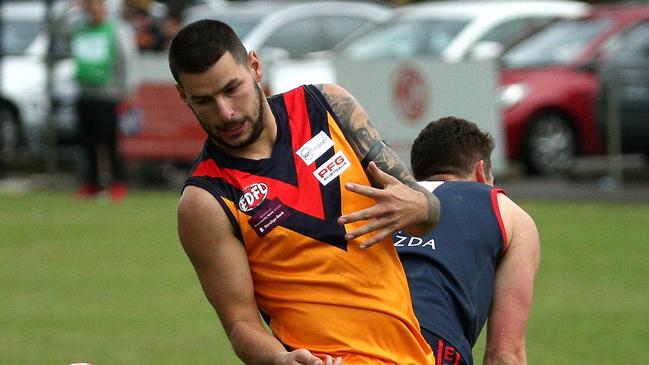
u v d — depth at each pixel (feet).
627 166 199.11
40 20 233.35
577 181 190.29
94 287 119.03
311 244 52.80
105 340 98.58
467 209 59.57
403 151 175.94
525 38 201.05
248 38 212.02
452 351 56.90
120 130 196.24
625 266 124.26
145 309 110.11
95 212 167.12
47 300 113.80
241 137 51.65
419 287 57.67
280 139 53.21
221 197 52.49
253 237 52.80
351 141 53.78
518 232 59.72
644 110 183.83
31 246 141.18
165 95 194.70
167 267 128.47
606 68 187.73
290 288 53.26
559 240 138.31
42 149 223.10
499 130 174.60
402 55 191.31
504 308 58.70
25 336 99.81
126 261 131.64
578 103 190.29
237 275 53.06
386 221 51.70
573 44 196.03
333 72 180.14
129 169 204.85
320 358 53.11
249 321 53.36
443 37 200.75
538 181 189.88
